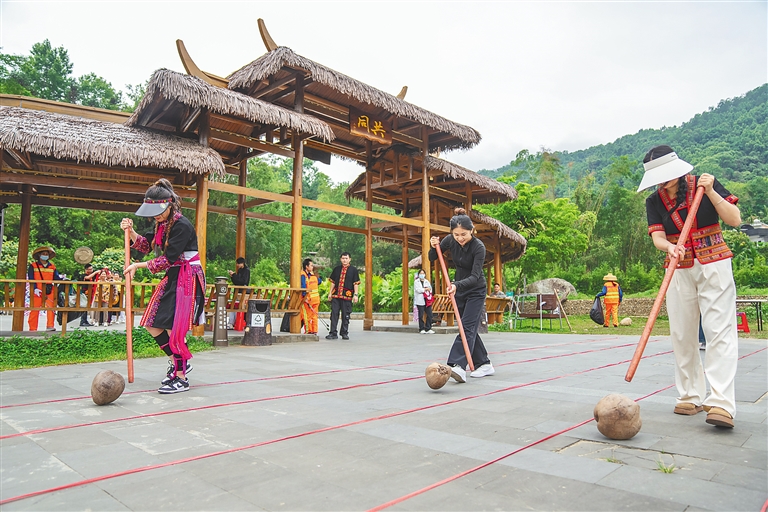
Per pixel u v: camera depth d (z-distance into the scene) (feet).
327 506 6.48
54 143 23.38
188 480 7.41
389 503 6.54
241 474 7.66
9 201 33.47
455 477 7.48
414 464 8.10
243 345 28.96
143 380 16.25
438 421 10.90
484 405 12.55
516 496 6.75
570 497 6.70
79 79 107.04
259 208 102.63
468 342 16.46
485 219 49.57
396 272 86.74
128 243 14.53
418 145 43.37
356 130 38.88
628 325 54.29
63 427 10.36
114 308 26.43
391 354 24.76
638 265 108.17
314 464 8.11
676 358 11.60
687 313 11.23
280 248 118.52
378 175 48.67
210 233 90.38
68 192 35.01
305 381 16.31
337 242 133.08
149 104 28.43
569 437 9.60
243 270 32.12
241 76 33.47
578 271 110.01
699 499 6.59
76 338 24.90
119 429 10.24
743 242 99.96
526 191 74.95
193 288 14.70
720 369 10.32
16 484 7.25
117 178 32.63
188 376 17.26
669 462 8.09
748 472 7.58
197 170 26.48
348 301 35.04
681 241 10.32
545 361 21.74
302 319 34.35
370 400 13.20
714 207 10.65
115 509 6.40
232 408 12.22
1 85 88.17
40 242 79.30
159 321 14.21
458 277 17.35
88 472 7.75
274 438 9.59
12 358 20.31
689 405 11.30
